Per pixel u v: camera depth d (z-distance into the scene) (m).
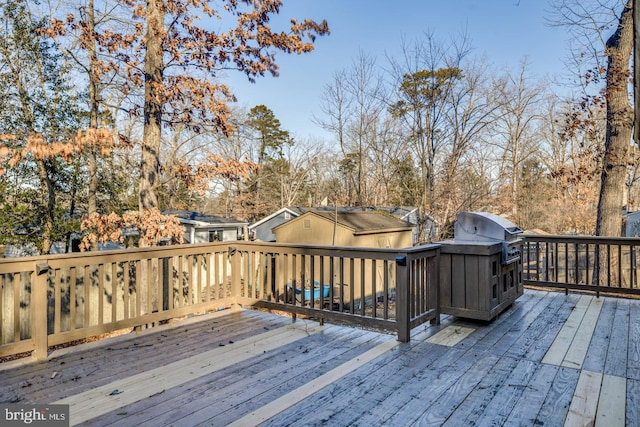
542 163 21.38
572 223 19.78
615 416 2.14
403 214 16.80
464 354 3.15
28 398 2.43
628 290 4.91
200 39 7.68
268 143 26.19
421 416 2.17
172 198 16.81
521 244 4.84
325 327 4.00
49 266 3.18
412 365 2.92
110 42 7.64
